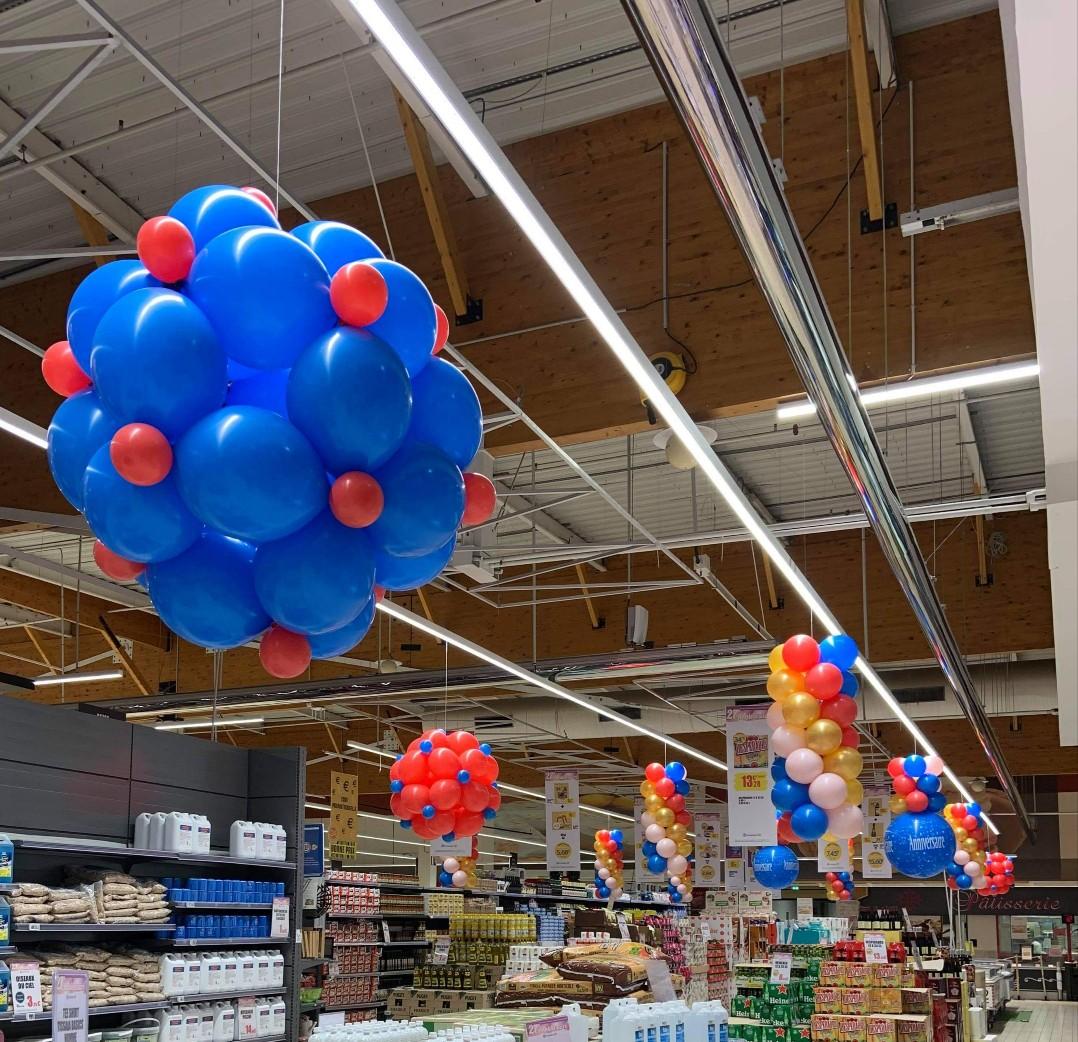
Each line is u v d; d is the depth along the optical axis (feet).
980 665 64.44
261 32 23.76
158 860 29.58
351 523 9.14
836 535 52.49
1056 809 104.17
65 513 32.60
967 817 62.85
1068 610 34.14
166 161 27.86
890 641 50.70
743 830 42.75
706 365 26.30
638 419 26.71
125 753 28.89
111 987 25.48
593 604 54.75
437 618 57.26
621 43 25.17
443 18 24.02
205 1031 27.71
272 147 27.58
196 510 8.86
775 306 17.49
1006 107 24.84
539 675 47.83
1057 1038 67.82
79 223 28.91
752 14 24.53
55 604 56.85
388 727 80.94
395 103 26.32
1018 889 122.11
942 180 25.00
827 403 20.76
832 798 30.22
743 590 52.75
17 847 24.49
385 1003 44.39
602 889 63.87
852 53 24.00
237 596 9.51
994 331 24.21
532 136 28.66
